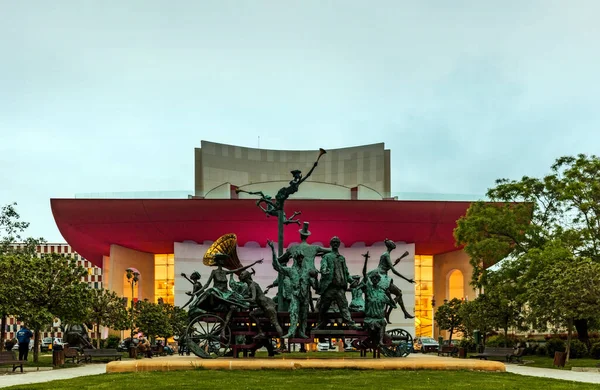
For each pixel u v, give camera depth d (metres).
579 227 39.97
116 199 67.12
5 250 63.66
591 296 27.86
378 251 70.69
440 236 69.69
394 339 22.83
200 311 20.56
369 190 76.31
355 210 66.38
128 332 81.88
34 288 28.12
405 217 67.31
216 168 83.88
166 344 55.22
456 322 56.41
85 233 71.62
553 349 37.94
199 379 15.14
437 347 51.84
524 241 41.31
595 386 15.16
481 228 42.69
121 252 76.69
